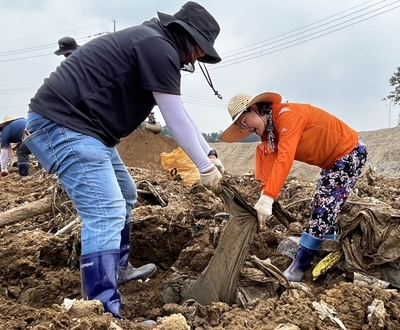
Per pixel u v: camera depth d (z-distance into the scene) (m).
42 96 2.82
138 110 2.92
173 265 4.17
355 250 3.74
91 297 2.70
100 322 2.32
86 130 2.78
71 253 4.30
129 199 3.48
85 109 2.78
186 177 7.73
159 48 2.70
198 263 4.00
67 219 5.22
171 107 2.71
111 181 2.82
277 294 3.31
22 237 4.70
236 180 8.14
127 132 2.97
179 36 2.85
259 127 3.73
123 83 2.79
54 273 4.07
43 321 2.36
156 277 4.06
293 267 3.86
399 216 3.64
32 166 13.69
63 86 2.78
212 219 4.94
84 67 2.79
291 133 3.53
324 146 3.74
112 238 2.74
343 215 4.45
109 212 2.75
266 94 3.59
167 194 6.02
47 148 2.80
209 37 2.86
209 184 2.89
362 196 6.29
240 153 26.94
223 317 2.73
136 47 2.73
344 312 2.95
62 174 2.82
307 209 5.30
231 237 3.26
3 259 4.18
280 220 3.89
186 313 2.86
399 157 19.06
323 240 3.86
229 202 3.29
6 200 7.21
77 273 4.07
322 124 3.71
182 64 3.00
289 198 6.46
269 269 3.33
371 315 2.88
